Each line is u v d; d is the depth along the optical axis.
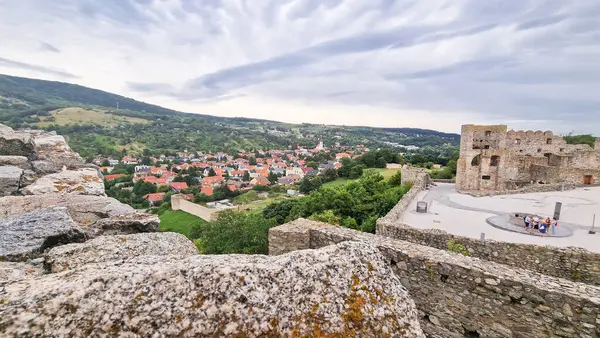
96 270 2.49
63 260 3.54
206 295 2.36
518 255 8.80
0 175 6.02
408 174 35.62
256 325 2.36
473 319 5.21
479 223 17.41
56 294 2.04
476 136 31.48
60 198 5.73
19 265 3.44
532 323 4.74
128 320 2.08
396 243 6.40
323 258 3.07
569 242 14.09
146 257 3.01
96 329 2.00
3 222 4.34
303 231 7.73
